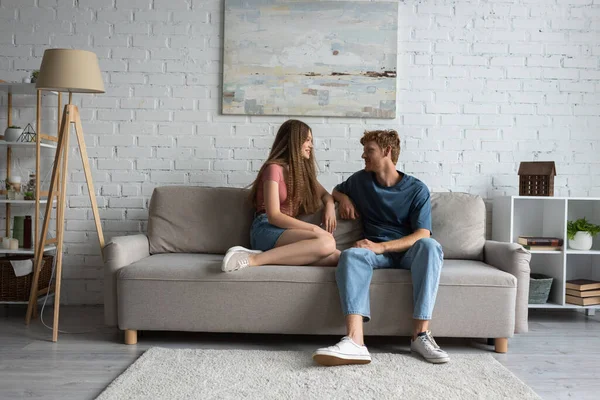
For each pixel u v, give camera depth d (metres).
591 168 3.75
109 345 2.76
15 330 3.03
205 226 3.30
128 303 2.72
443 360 2.47
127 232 3.69
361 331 2.54
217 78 3.67
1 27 3.64
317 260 2.81
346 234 3.22
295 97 3.66
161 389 2.11
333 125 3.69
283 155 3.09
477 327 2.70
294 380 2.23
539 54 3.72
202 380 2.21
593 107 3.74
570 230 3.55
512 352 2.75
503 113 3.72
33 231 3.67
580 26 3.71
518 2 3.70
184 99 3.68
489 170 3.72
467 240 3.26
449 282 2.69
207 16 3.66
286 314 2.71
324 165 3.69
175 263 2.82
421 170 3.71
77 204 3.68
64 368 2.39
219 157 3.69
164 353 2.56
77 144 3.69
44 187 3.69
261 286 2.71
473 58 3.70
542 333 3.14
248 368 2.38
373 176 3.10
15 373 2.32
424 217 2.94
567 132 3.73
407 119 3.71
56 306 2.83
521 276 2.81
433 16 3.69
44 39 3.65
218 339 2.94
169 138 3.68
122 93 3.67
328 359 2.38
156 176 3.69
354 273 2.60
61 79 2.96
